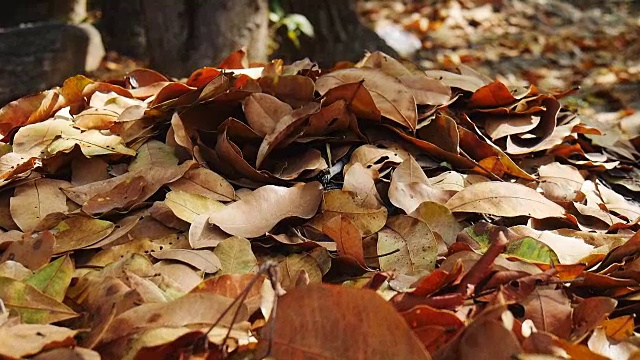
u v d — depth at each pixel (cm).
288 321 89
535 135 122
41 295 93
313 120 113
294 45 275
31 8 317
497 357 87
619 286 100
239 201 105
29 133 115
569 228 111
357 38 279
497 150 117
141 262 98
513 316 94
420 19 353
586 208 113
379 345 86
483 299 95
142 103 122
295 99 116
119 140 113
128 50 283
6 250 101
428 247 103
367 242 105
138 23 285
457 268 94
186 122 114
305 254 102
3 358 87
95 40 262
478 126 123
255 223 104
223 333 90
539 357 86
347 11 281
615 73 308
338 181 113
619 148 129
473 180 114
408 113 115
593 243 108
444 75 126
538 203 109
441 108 119
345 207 107
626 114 231
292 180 111
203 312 91
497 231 105
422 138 118
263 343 89
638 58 334
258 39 207
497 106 123
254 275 95
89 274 98
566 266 100
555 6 400
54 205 107
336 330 87
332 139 115
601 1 421
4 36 241
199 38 202
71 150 110
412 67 128
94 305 94
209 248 102
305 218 106
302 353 88
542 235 107
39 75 227
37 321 92
